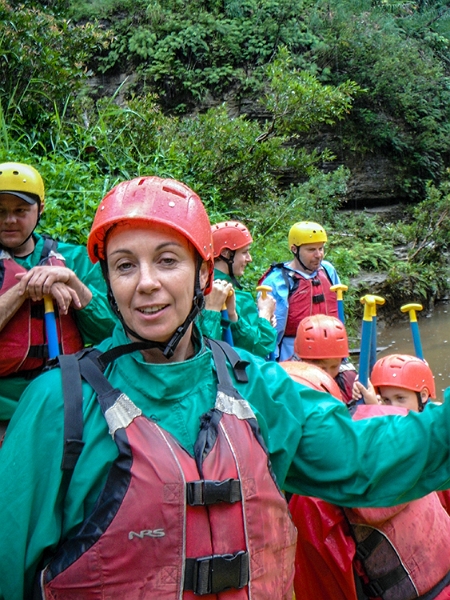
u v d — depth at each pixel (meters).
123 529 1.31
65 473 1.37
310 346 3.65
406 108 16.38
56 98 7.41
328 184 12.15
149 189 1.46
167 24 15.88
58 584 1.33
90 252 1.53
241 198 9.69
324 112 10.18
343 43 16.36
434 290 12.15
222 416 1.44
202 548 1.34
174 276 1.43
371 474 1.53
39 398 1.42
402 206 16.00
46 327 2.64
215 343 1.61
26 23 7.11
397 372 3.23
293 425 1.55
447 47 19.47
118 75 16.03
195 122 9.25
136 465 1.34
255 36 16.28
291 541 1.52
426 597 2.18
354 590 2.14
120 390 1.43
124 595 1.31
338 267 10.83
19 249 2.96
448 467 1.54
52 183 5.66
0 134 6.28
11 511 1.34
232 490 1.36
